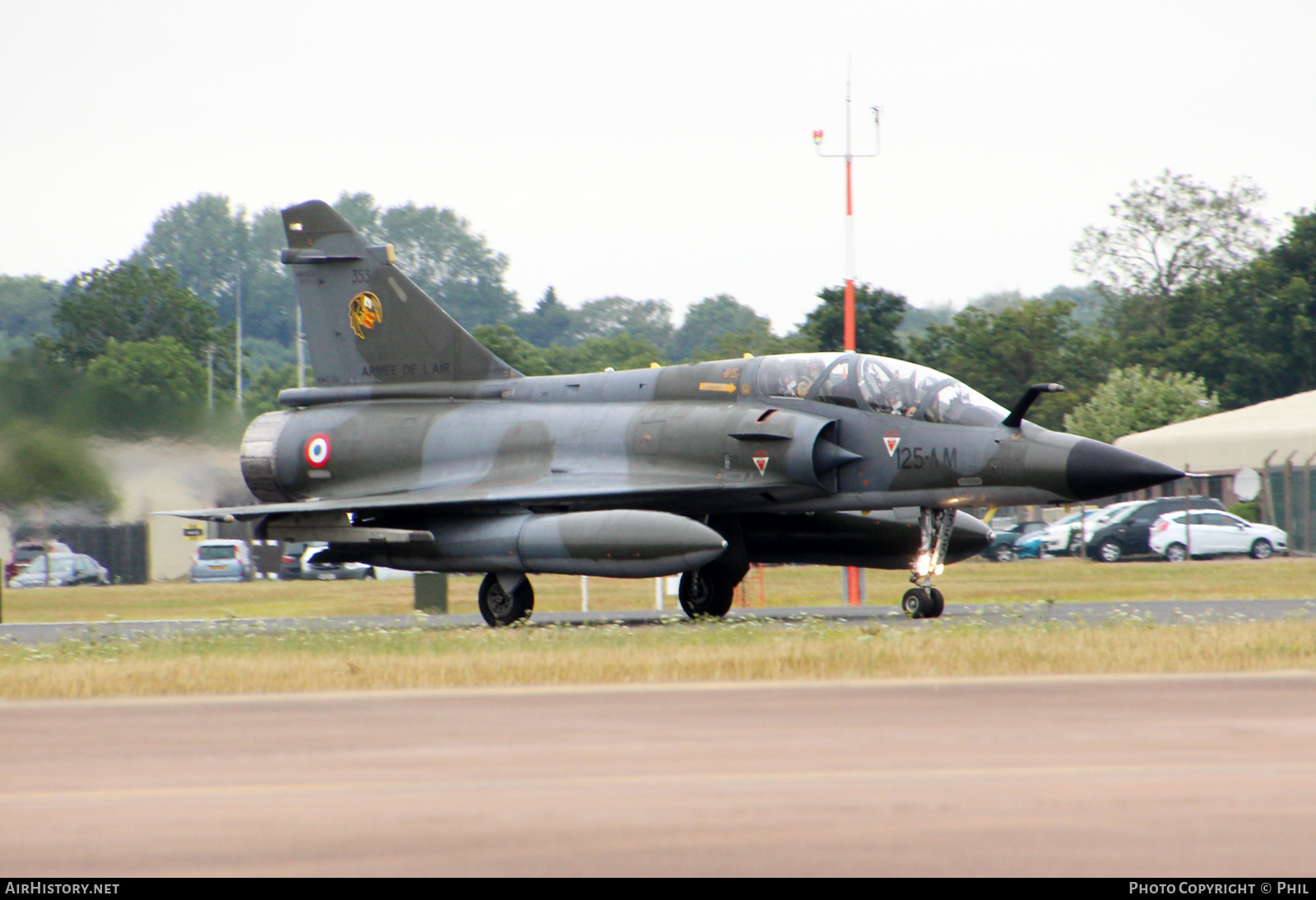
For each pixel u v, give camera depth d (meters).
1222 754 28.69
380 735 32.78
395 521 79.06
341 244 89.88
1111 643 49.03
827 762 28.33
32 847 22.20
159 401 110.25
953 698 37.84
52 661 51.97
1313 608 73.31
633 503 74.88
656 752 29.75
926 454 69.50
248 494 112.19
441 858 21.30
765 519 79.44
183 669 45.34
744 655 46.56
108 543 159.00
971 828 22.77
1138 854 21.14
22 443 105.75
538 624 75.25
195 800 25.52
